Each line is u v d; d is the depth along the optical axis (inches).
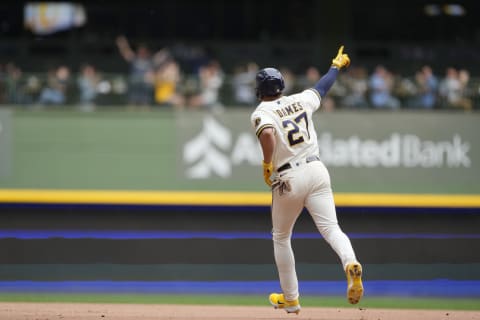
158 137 1547.7
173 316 933.2
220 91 1558.8
